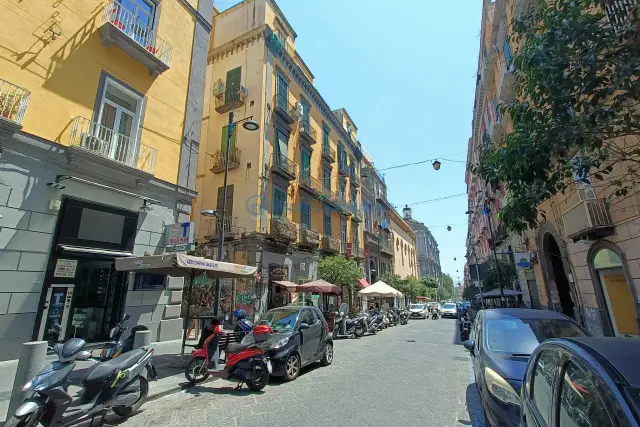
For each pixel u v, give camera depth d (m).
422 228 82.56
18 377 4.55
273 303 17.30
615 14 3.67
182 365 7.96
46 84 8.57
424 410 5.32
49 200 8.34
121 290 10.01
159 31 11.95
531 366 2.90
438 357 10.30
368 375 7.82
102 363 4.77
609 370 1.79
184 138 12.55
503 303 21.55
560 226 11.96
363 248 32.22
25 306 7.68
